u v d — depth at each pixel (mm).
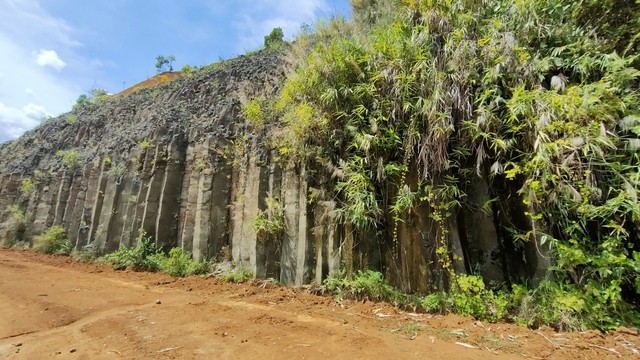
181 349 3352
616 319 3568
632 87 4035
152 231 8320
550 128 3830
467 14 4855
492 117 4344
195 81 13039
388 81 5129
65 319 4391
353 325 4078
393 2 6430
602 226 3812
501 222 4926
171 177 8641
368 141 5051
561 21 4539
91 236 9461
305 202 6180
